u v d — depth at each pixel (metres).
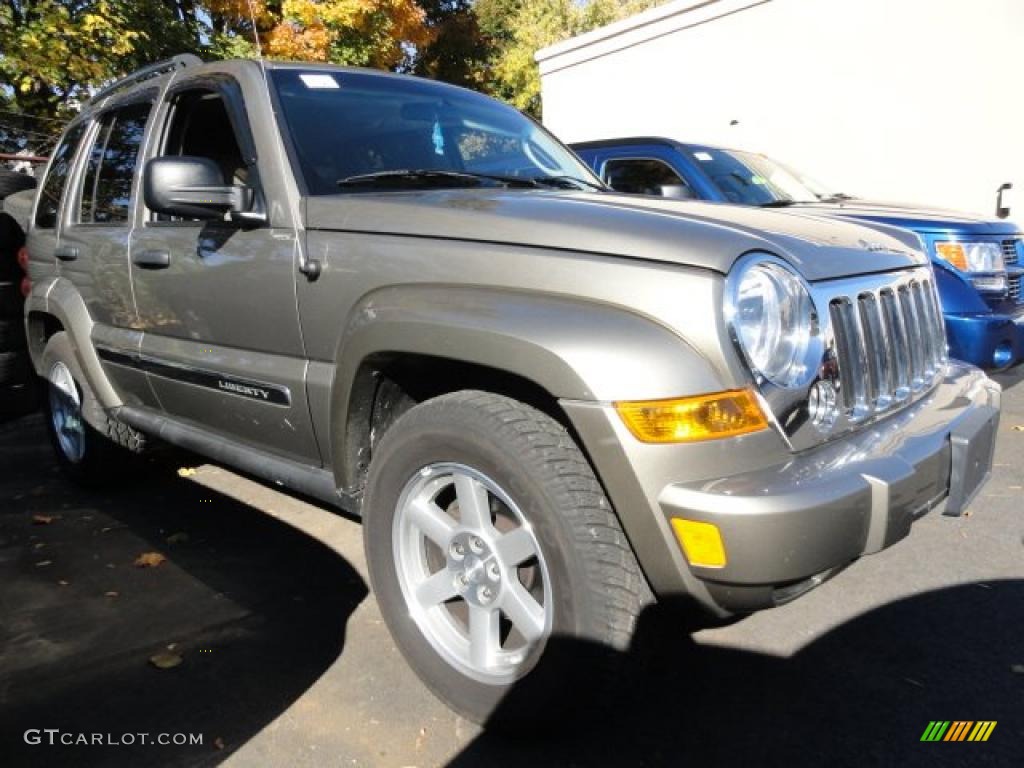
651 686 2.52
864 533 2.00
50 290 4.18
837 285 2.26
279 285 2.72
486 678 2.27
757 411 1.97
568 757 2.22
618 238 2.09
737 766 2.18
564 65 12.58
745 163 6.43
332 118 3.07
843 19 9.08
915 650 2.69
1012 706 2.40
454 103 3.63
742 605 2.00
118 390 3.93
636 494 1.96
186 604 3.09
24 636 2.88
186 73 3.46
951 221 4.86
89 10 9.88
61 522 3.93
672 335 1.96
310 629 2.90
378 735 2.33
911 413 2.45
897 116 8.77
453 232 2.32
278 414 2.85
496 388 2.42
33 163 9.02
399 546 2.48
